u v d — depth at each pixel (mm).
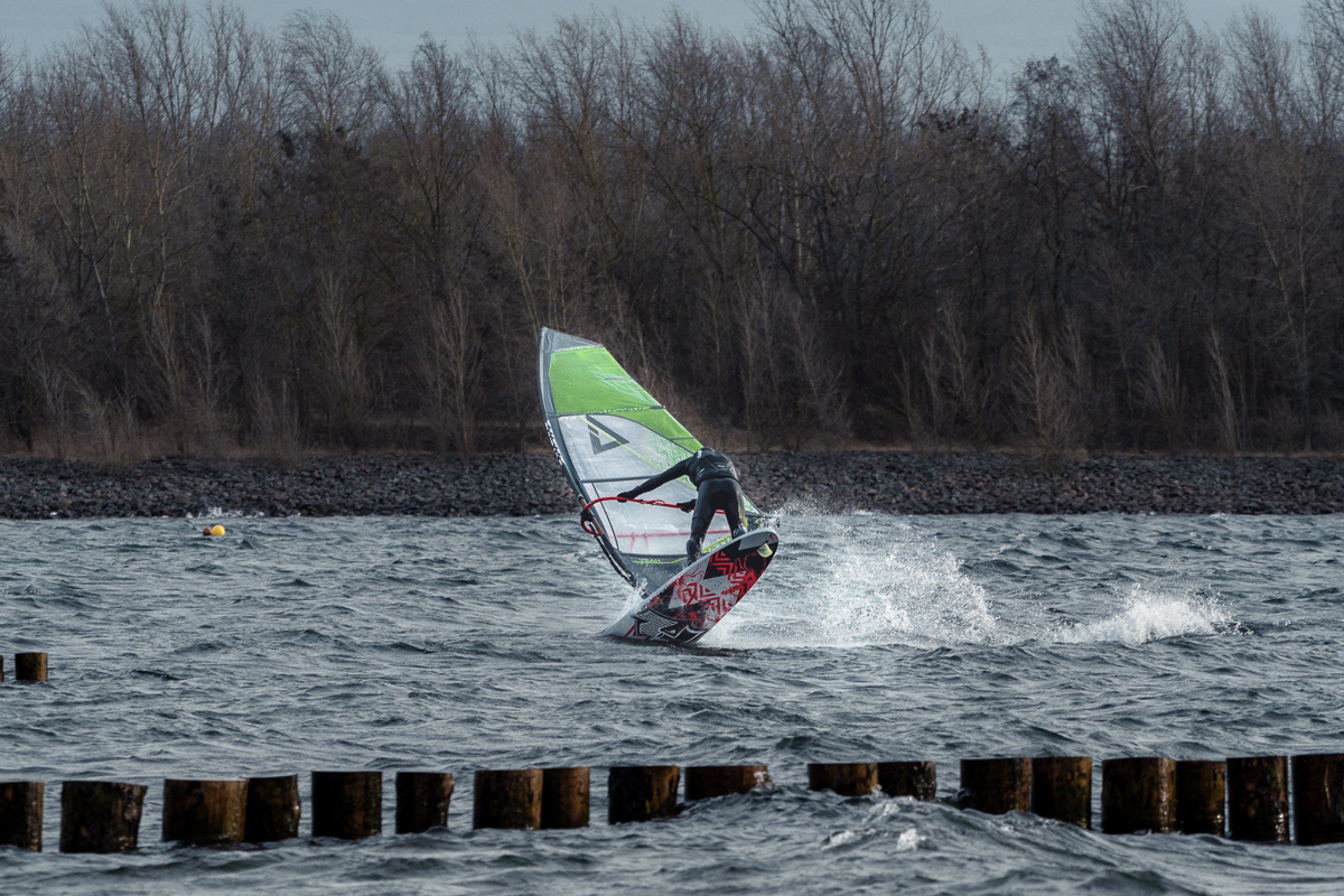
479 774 30016
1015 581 77500
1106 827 30328
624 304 183125
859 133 196500
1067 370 167250
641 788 30609
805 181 195625
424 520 122938
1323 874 27547
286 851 28453
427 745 37719
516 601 69375
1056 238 193375
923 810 30406
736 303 178250
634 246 193500
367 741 38062
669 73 196625
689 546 56125
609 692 44844
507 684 46438
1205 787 30500
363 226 192250
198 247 188875
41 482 140750
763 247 195375
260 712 41562
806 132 195375
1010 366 173875
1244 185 178250
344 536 105938
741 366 171875
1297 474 145875
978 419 165875
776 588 74500
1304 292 169625
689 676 47969
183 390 163000
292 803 29391
